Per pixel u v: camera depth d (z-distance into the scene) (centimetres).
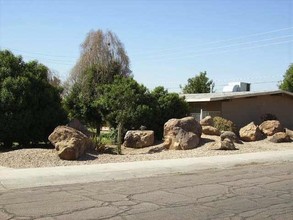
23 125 1966
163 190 1091
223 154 1941
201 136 2320
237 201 955
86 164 1568
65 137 1673
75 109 2989
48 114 2058
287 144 2412
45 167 1469
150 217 804
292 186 1159
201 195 1024
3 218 785
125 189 1105
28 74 2066
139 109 2502
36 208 868
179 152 1962
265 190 1095
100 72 4353
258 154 1973
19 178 1235
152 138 2289
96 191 1073
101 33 4716
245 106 3150
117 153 1938
